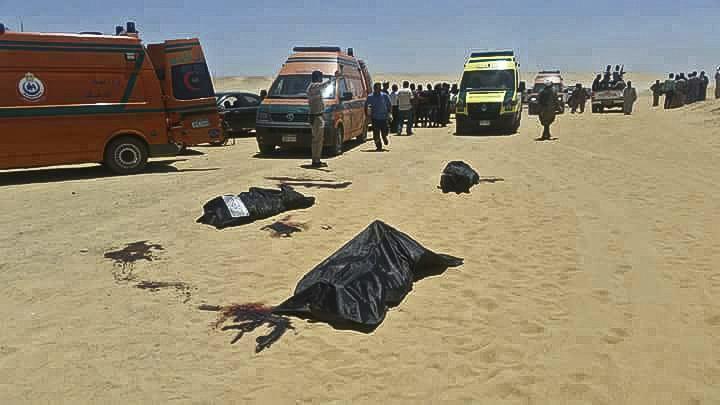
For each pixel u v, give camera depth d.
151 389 3.72
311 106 12.38
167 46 13.77
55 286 5.46
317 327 4.65
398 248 5.71
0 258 6.27
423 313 4.92
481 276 5.81
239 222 7.62
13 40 11.02
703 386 3.70
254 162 13.95
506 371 3.92
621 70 34.47
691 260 6.18
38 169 13.54
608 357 4.10
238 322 4.71
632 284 5.52
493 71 22.36
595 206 8.74
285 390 3.71
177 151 12.90
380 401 3.58
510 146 16.88
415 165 12.98
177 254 6.41
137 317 4.80
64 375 3.89
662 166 12.49
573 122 25.64
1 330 4.55
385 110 15.96
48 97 11.41
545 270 5.96
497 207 8.74
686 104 34.62
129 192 10.05
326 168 12.53
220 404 3.55
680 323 4.65
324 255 6.43
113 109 12.03
